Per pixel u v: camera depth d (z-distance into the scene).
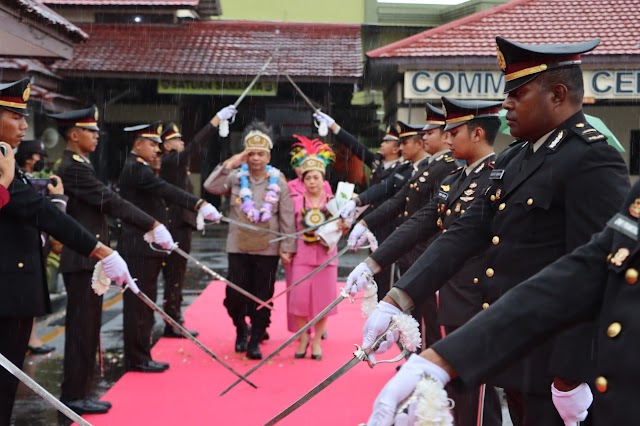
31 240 3.68
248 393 4.88
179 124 17.50
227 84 15.83
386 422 1.45
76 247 3.75
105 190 4.78
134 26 16.61
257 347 5.93
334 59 16.09
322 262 5.84
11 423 4.31
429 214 3.58
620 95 13.42
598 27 14.04
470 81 13.70
